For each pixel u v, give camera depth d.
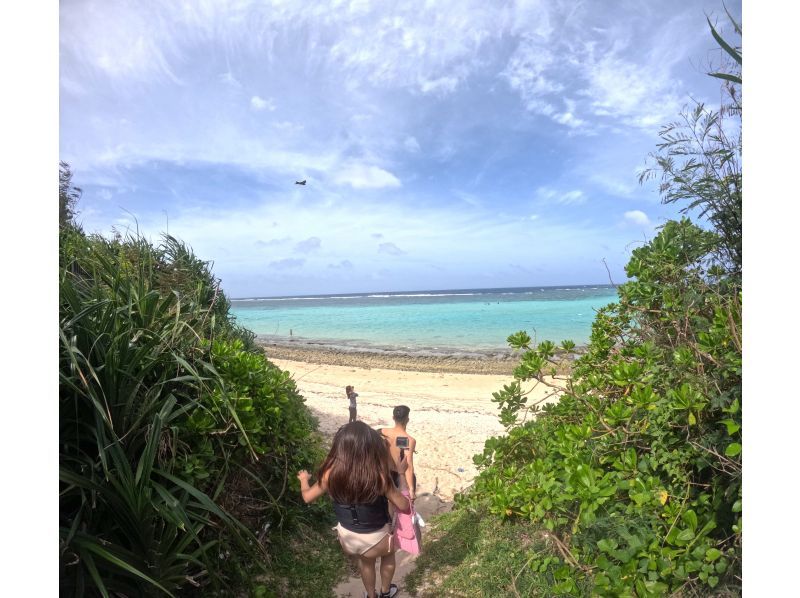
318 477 3.28
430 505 5.90
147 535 2.71
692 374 3.01
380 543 3.24
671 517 2.80
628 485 3.02
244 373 4.05
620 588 2.58
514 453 5.00
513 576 3.53
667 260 3.92
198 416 3.41
